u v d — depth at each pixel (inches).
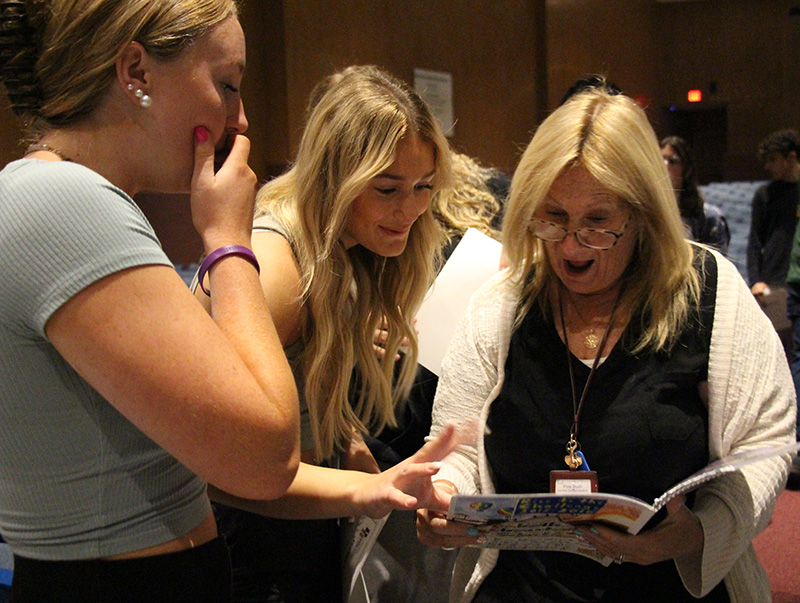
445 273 75.9
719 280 51.6
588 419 50.9
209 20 36.4
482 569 55.4
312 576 59.4
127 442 35.0
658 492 50.1
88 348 31.4
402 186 57.4
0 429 33.9
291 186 61.1
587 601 51.4
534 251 54.5
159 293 32.1
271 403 34.0
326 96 58.1
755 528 49.7
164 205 112.3
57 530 34.7
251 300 36.7
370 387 67.3
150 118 36.0
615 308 52.5
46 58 35.3
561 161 49.2
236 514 57.7
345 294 59.6
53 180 32.1
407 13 185.0
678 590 51.4
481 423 55.2
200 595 37.7
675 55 405.7
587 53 278.8
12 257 31.6
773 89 398.9
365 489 48.0
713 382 49.5
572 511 44.4
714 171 411.8
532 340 53.7
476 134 213.5
